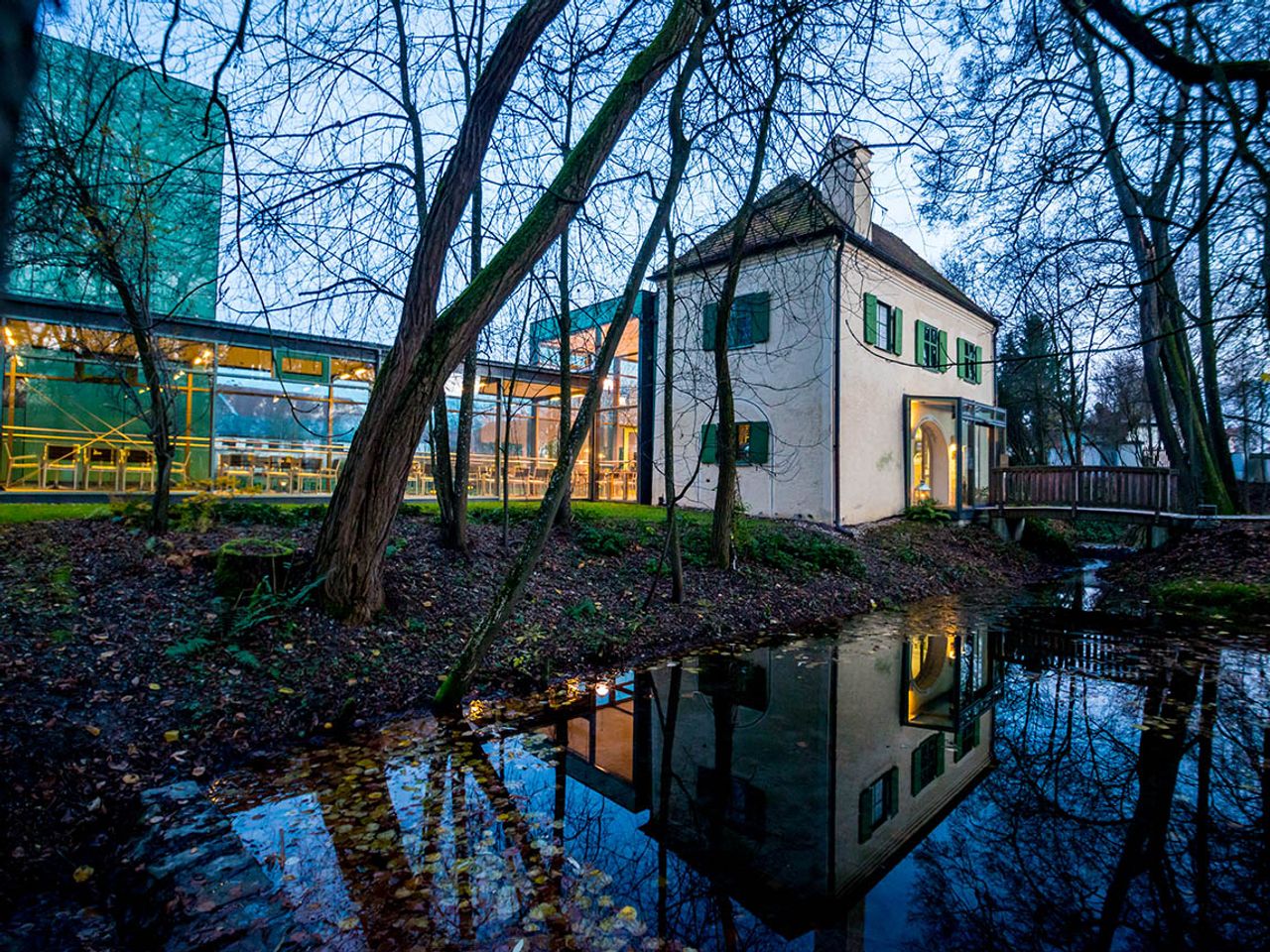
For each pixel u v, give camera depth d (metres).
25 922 2.74
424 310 5.78
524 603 7.21
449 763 4.33
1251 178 4.92
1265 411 23.11
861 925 2.80
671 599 8.29
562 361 9.72
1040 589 12.28
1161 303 13.63
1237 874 3.19
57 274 6.39
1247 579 10.45
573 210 5.93
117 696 4.28
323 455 14.41
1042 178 5.30
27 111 0.69
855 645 7.79
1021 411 28.28
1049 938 2.71
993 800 4.00
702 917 2.84
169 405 6.79
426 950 2.57
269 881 2.97
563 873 3.15
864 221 14.92
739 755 4.68
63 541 6.06
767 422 15.68
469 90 6.78
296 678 5.02
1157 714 5.45
